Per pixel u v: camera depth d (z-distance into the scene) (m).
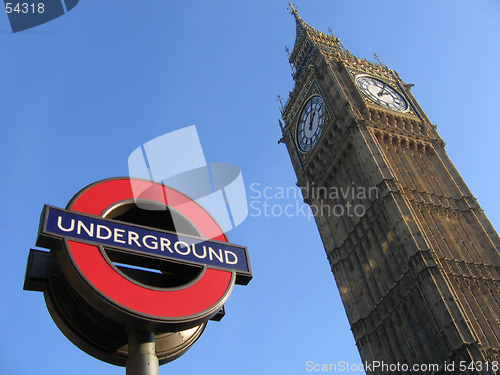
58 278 7.57
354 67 62.19
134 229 7.79
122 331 7.48
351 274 49.66
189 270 8.09
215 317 8.97
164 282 8.36
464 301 37.69
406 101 61.12
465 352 33.94
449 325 35.84
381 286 45.16
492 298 39.38
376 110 55.69
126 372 6.77
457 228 46.19
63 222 7.15
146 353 6.90
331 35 75.44
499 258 43.78
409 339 40.44
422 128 58.41
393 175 47.41
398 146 53.53
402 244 42.31
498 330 36.28
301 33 75.31
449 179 52.28
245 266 8.58
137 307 6.87
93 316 7.36
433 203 47.59
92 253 7.07
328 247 53.88
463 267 41.38
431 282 38.31
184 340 8.43
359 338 45.97
